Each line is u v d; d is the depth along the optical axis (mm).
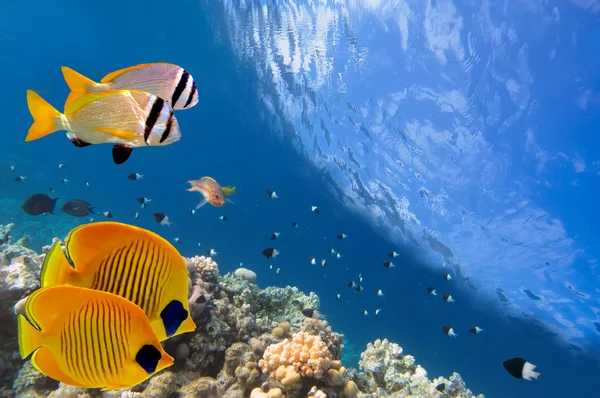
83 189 28094
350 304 22281
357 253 23547
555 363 18906
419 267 22062
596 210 16797
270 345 5039
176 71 1932
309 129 23891
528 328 19734
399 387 6738
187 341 5230
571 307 18578
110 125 1594
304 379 4785
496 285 20172
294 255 24844
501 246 19594
